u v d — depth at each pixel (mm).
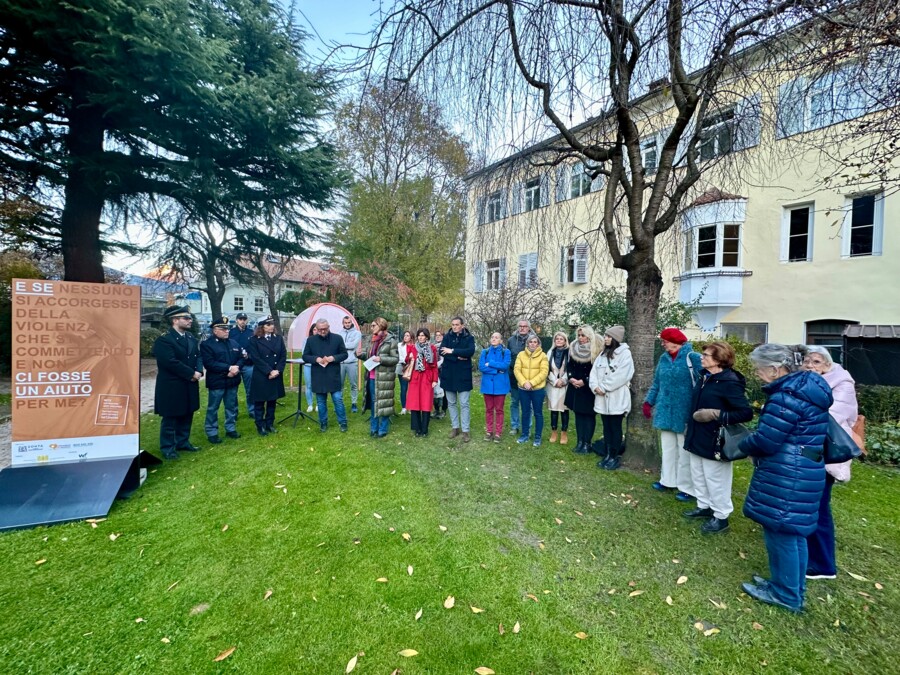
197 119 9156
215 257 15117
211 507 3543
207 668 1869
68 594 2369
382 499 3729
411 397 5781
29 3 6504
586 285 12961
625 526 3256
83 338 3975
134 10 6750
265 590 2430
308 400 7762
